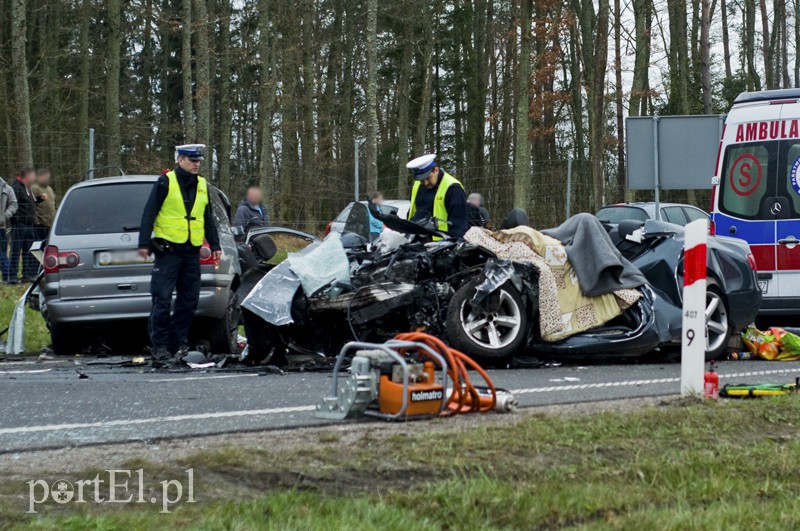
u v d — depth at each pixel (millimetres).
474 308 16078
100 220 19609
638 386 14164
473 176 43281
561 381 14742
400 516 7375
